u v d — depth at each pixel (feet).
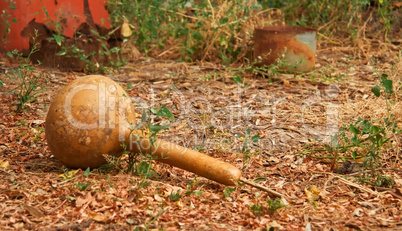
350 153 7.00
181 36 10.80
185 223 5.79
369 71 9.68
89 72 9.31
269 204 5.97
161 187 6.26
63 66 9.31
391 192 6.30
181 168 6.39
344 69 9.79
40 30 9.27
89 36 9.33
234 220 5.86
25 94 8.05
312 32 9.28
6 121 7.59
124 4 9.71
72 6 9.25
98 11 9.47
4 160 6.73
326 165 6.81
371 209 6.07
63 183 6.27
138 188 6.16
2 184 6.26
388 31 12.34
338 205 6.09
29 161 6.73
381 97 8.39
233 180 6.23
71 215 5.83
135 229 5.65
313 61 9.37
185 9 11.00
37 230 5.64
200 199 6.13
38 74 8.95
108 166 6.48
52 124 6.35
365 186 6.43
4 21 9.45
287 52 9.28
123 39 9.72
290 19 12.10
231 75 9.29
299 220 5.90
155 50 10.77
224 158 6.89
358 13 11.98
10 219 5.73
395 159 6.88
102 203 5.98
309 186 6.43
